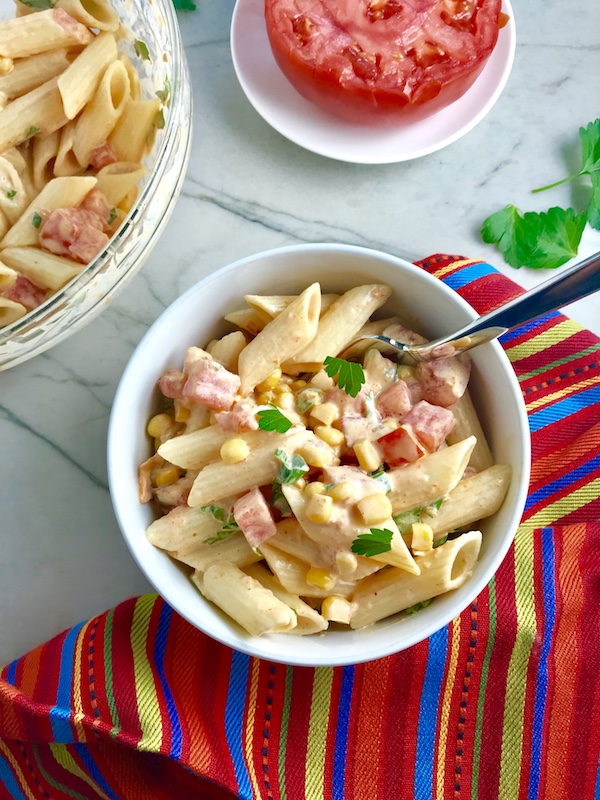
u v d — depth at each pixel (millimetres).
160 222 331
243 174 389
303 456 283
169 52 332
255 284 314
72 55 348
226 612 286
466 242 386
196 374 295
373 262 302
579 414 350
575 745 335
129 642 335
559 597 335
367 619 288
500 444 306
